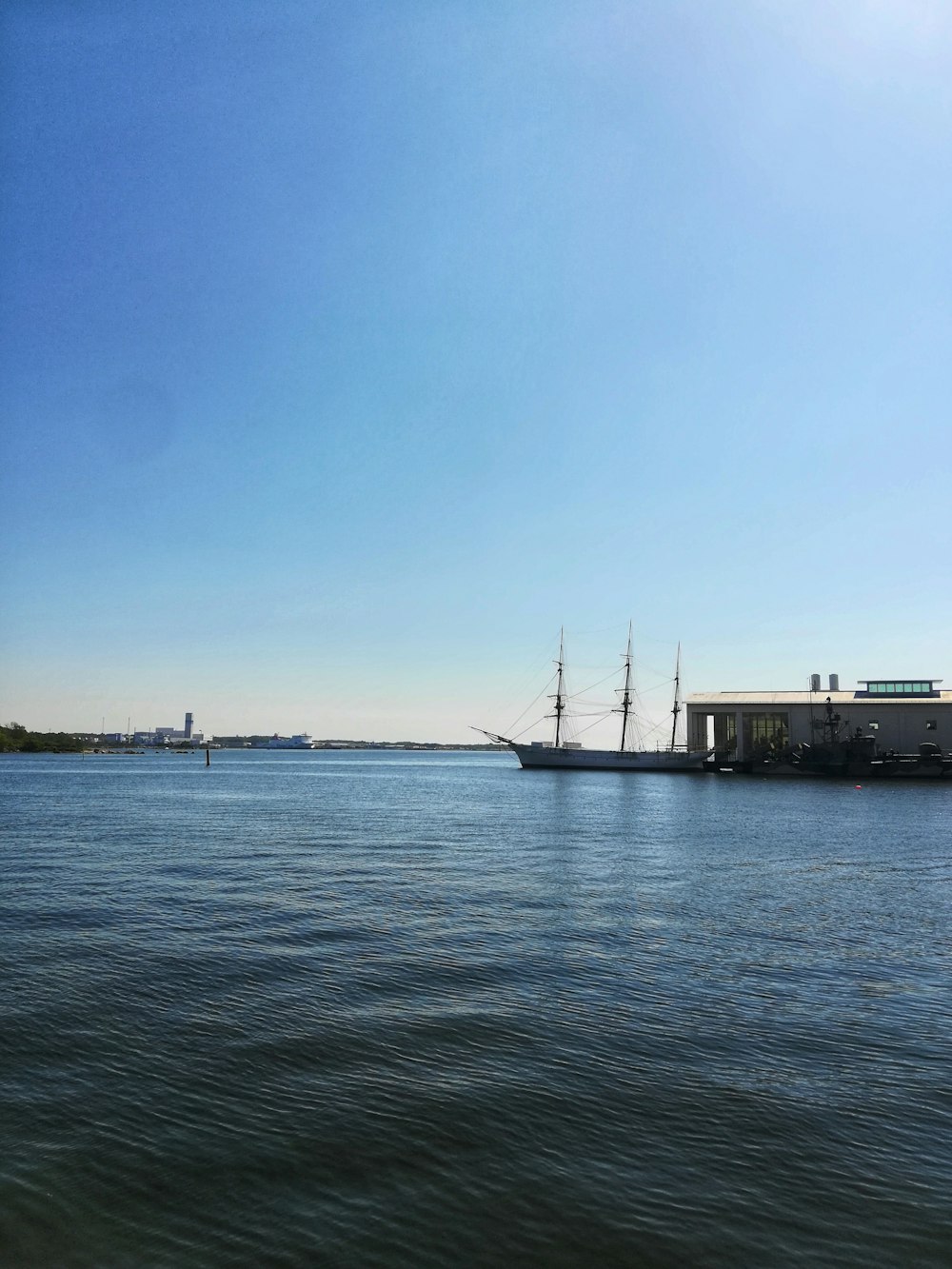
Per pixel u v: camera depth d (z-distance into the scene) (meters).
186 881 36.31
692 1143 12.62
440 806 89.12
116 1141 12.56
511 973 21.73
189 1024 17.61
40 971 21.56
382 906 30.50
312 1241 10.14
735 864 43.28
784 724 155.25
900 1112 13.74
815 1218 10.73
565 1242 10.18
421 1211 10.79
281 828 62.38
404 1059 15.83
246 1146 12.44
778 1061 15.85
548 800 101.75
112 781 147.00
